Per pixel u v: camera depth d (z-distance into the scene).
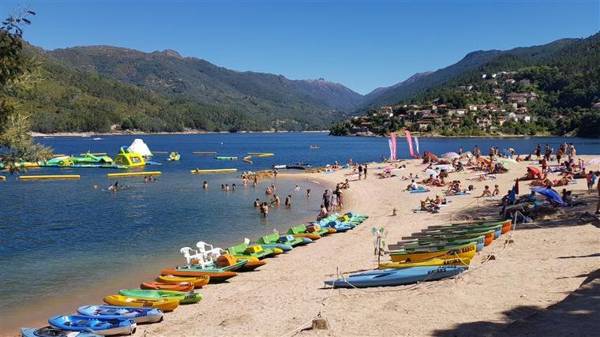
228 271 24.86
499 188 49.47
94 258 29.91
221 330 16.33
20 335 18.33
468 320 14.13
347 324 15.06
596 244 22.36
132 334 17.41
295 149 170.12
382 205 46.88
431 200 42.84
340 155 137.00
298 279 23.27
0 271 27.16
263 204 44.66
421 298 16.89
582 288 15.01
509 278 18.17
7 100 11.76
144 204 51.56
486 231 26.91
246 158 118.69
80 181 73.81
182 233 37.22
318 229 34.66
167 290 22.50
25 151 12.45
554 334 11.29
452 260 20.84
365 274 21.05
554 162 65.81
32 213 46.47
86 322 17.84
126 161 98.19
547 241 24.31
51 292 23.53
